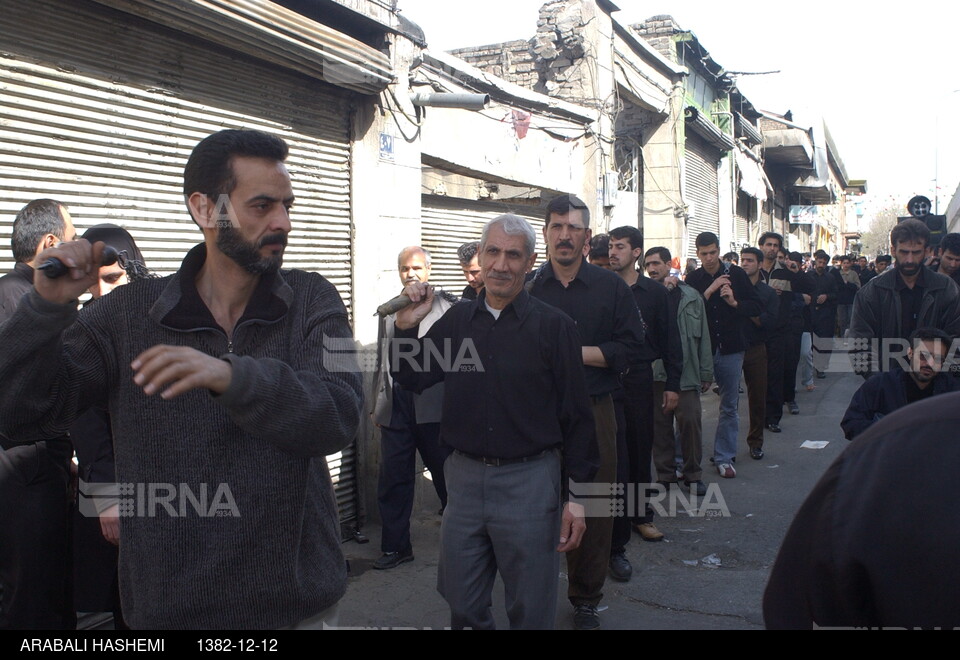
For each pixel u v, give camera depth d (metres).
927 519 1.02
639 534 5.32
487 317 3.07
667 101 14.80
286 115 4.88
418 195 6.14
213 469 1.77
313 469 1.96
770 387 8.62
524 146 8.52
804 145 25.05
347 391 1.82
